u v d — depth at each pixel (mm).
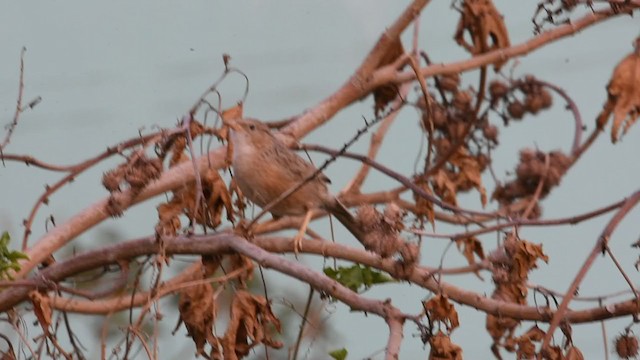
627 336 10047
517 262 10453
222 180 10820
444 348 9336
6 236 10508
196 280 10680
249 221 11352
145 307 9789
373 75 13102
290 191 10102
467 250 12555
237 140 11758
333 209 11695
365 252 10391
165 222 10641
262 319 9922
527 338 10156
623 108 11906
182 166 11406
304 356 11656
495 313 9836
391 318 9203
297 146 12203
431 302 9453
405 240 9844
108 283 12742
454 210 10734
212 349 9891
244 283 10227
